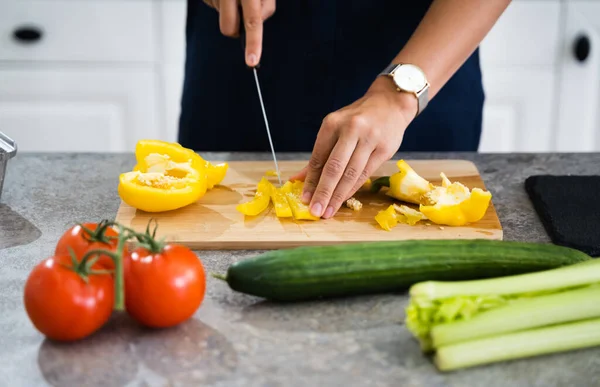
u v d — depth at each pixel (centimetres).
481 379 83
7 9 220
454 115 171
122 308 82
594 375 84
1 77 226
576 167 149
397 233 116
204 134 177
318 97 167
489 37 226
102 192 136
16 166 147
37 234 119
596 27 223
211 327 93
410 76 127
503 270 97
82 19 222
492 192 137
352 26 161
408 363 86
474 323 85
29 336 91
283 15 162
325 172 120
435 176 140
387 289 97
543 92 231
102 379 83
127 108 233
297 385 82
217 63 170
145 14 223
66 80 228
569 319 87
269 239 114
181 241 114
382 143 123
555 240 115
